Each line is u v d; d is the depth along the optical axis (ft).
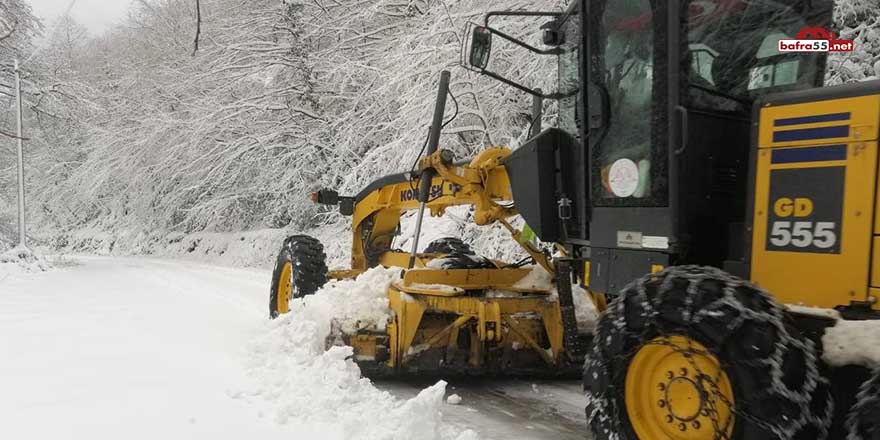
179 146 56.24
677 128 10.30
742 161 11.11
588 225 12.37
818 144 8.69
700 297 8.50
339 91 47.73
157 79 65.67
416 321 14.99
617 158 11.53
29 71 69.92
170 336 20.48
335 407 12.75
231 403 13.42
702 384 8.68
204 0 57.41
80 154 87.61
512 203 15.84
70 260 61.16
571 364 15.30
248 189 57.16
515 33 30.37
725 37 10.90
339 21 46.65
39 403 13.44
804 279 8.79
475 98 31.81
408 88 34.40
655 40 10.66
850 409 7.76
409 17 41.09
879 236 8.07
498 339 14.75
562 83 13.17
